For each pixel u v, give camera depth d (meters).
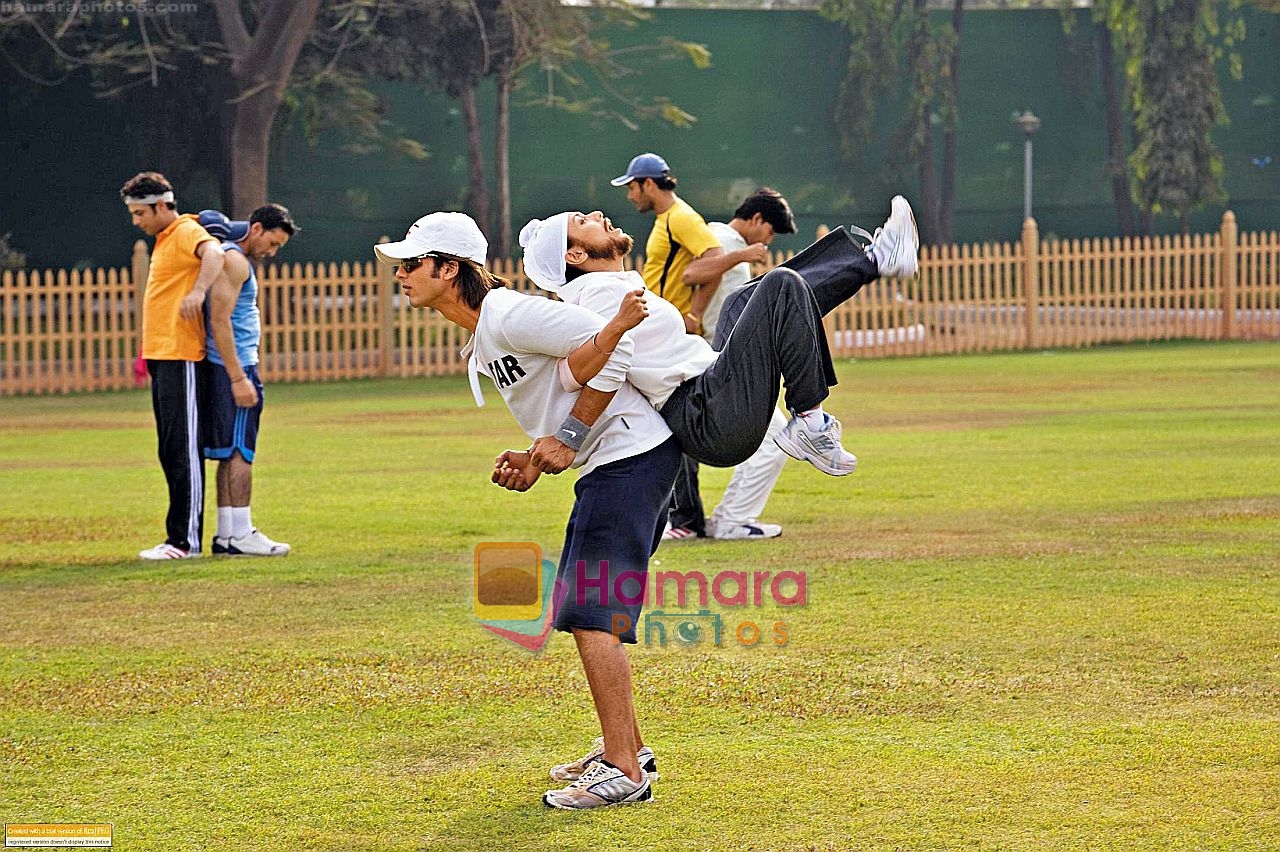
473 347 9.75
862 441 27.66
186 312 17.09
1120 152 91.56
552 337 9.13
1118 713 10.73
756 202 18.02
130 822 9.02
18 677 12.30
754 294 9.45
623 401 9.39
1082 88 95.19
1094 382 39.81
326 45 68.06
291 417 35.44
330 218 86.12
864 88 91.19
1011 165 95.06
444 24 67.56
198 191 81.50
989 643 12.73
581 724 10.87
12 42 70.56
